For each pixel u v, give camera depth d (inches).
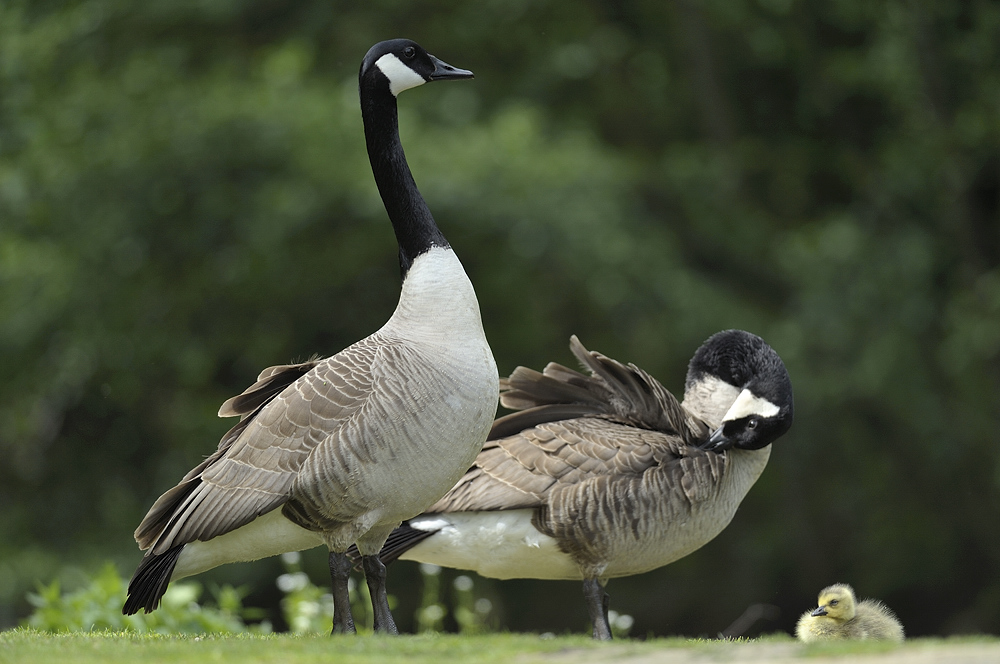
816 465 766.5
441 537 307.9
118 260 708.0
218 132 692.7
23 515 768.3
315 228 707.4
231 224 705.0
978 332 709.3
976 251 774.5
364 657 206.1
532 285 748.6
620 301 721.6
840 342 722.8
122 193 698.8
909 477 776.3
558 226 689.0
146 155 694.5
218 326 732.0
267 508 248.4
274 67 740.7
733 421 307.7
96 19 746.8
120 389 731.4
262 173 707.4
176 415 752.3
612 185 741.9
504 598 729.0
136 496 768.9
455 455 258.1
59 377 721.0
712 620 757.3
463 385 257.4
